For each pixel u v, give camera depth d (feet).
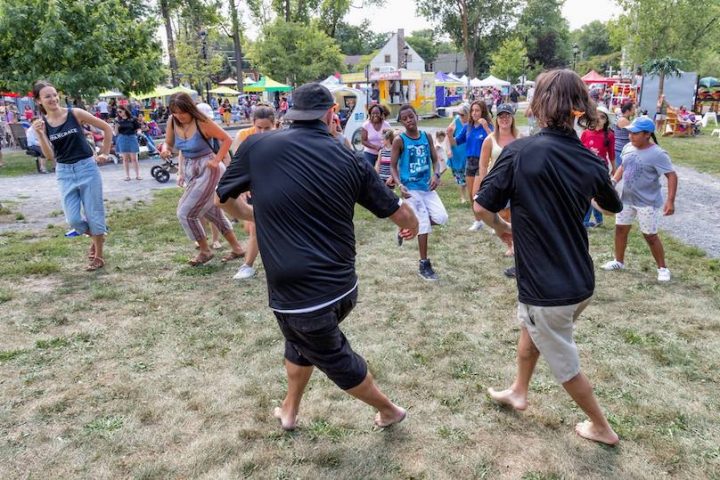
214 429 9.72
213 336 13.47
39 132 17.22
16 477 8.49
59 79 46.83
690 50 95.71
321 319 7.81
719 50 118.42
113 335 13.52
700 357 12.21
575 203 7.98
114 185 37.76
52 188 36.86
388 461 8.88
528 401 10.53
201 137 17.26
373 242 22.06
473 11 167.43
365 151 28.19
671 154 49.37
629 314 14.60
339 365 8.45
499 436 9.50
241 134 18.67
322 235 7.80
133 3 88.33
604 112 20.66
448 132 28.73
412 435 9.53
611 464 8.74
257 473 8.61
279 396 10.79
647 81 79.66
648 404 10.38
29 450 9.14
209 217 18.63
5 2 46.75
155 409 10.32
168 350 12.74
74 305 15.35
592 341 13.04
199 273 18.15
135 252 20.54
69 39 47.26
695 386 11.05
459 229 23.89
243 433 9.53
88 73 48.96
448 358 12.31
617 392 10.82
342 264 7.99
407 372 11.71
